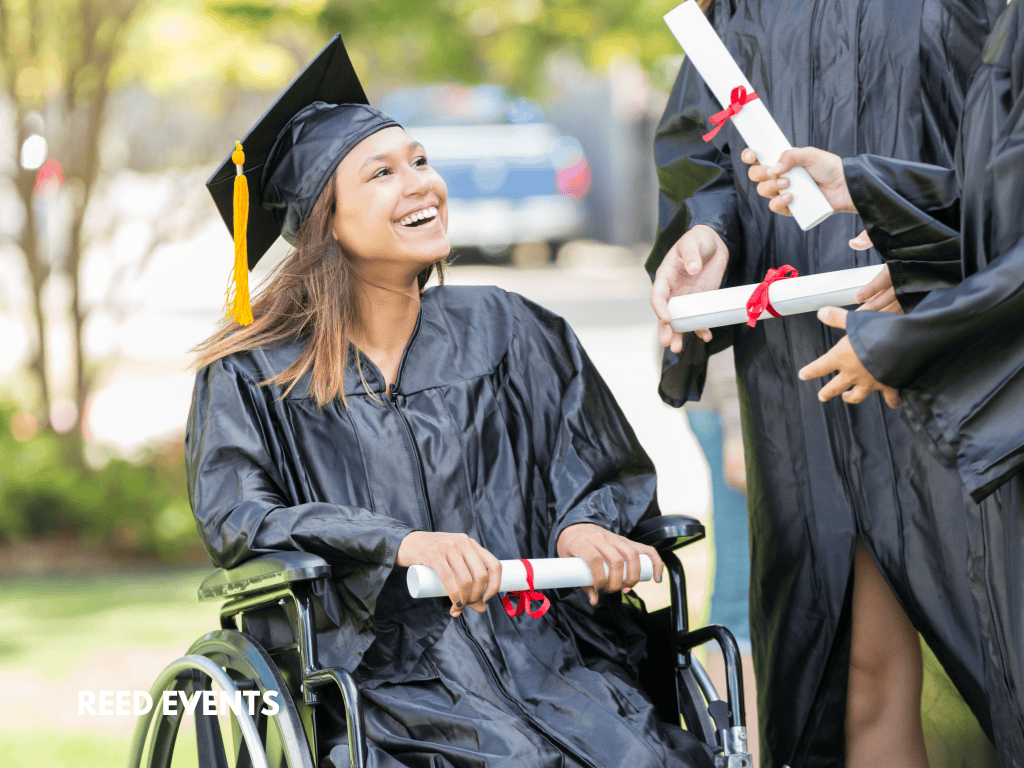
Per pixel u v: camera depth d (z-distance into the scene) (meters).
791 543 4.02
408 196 3.71
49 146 11.48
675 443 12.70
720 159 4.23
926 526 3.77
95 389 12.05
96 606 9.10
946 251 3.34
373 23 12.56
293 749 3.14
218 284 26.44
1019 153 3.03
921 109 3.81
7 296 12.45
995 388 2.99
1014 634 3.15
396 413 3.74
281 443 3.73
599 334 18.77
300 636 3.27
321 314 3.75
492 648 3.53
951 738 4.34
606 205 32.31
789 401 4.00
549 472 3.88
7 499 10.95
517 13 12.72
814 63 3.92
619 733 3.31
